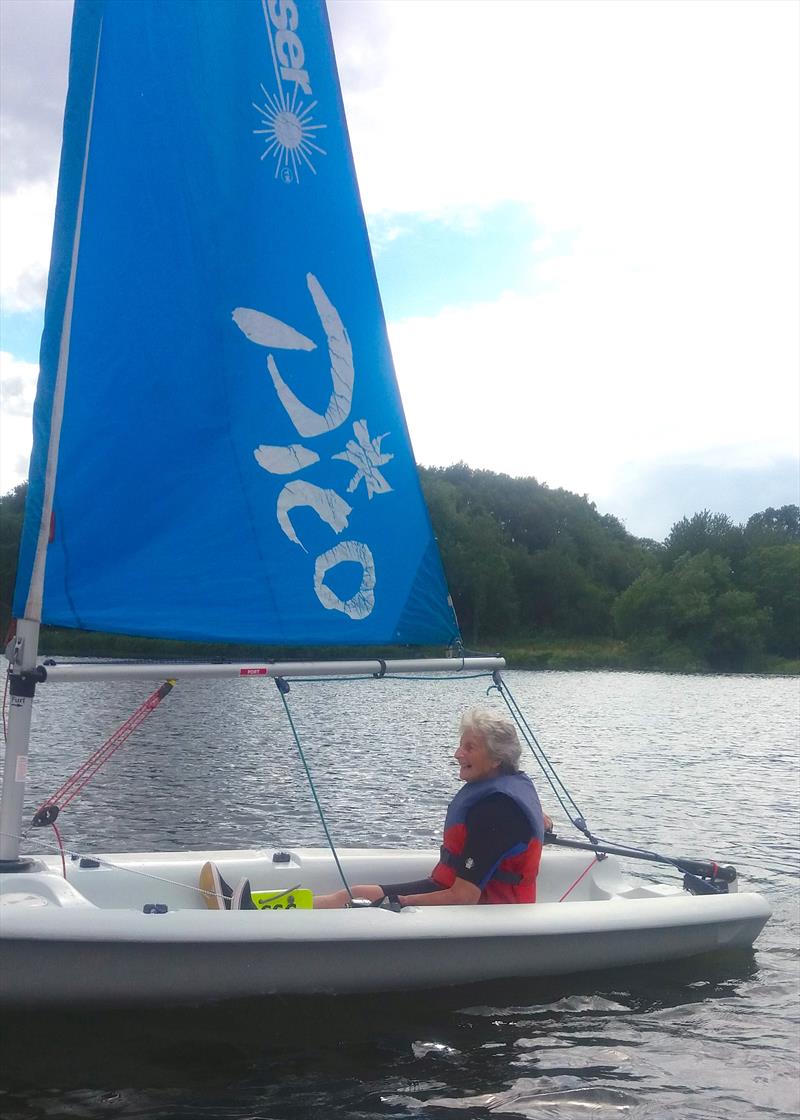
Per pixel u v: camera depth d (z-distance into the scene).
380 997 4.31
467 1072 3.80
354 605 4.91
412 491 5.20
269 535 4.66
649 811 10.48
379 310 5.18
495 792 4.61
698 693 38.28
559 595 84.19
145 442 4.37
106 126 4.38
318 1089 3.59
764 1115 3.59
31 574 4.07
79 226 4.25
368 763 13.44
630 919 4.70
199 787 10.88
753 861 8.12
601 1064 3.94
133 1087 3.52
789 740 19.22
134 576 4.31
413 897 4.48
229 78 4.77
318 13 5.09
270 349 4.76
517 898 4.64
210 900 4.61
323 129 5.03
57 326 4.18
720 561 69.19
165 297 4.48
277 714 21.39
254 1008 4.10
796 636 69.19
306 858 5.14
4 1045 3.77
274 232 4.83
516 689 38.66
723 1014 4.48
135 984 3.85
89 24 4.28
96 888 4.57
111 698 23.95
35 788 10.38
